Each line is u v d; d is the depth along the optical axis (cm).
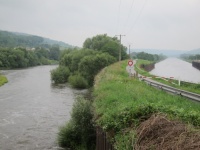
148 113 1234
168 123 996
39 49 17050
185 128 923
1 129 2411
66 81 6381
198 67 13275
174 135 891
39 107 3344
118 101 1680
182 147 790
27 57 13100
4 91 4653
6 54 11475
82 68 5819
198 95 1934
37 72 9294
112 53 8156
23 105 3462
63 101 3766
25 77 7312
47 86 5528
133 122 1205
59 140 1923
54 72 6256
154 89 2514
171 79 3722
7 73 8600
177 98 1867
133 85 2559
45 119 2752
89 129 1812
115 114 1388
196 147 772
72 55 7269
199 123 1083
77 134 1848
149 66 10581
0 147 1969
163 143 858
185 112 1209
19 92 4572
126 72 4628
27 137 2191
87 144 1781
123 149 999
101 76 3803
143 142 935
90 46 9888
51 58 18000
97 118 1644
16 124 2572
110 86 2438
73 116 1898
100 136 1457
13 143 2053
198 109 1460
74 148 1808
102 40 9238
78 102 1948
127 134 1098
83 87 5303
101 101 1905
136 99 1738
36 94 4394
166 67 14500
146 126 1018
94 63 5716
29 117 2836
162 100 1683
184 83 3247
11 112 3066
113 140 1190
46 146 1975
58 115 2919
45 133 2288
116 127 1252
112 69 4519
